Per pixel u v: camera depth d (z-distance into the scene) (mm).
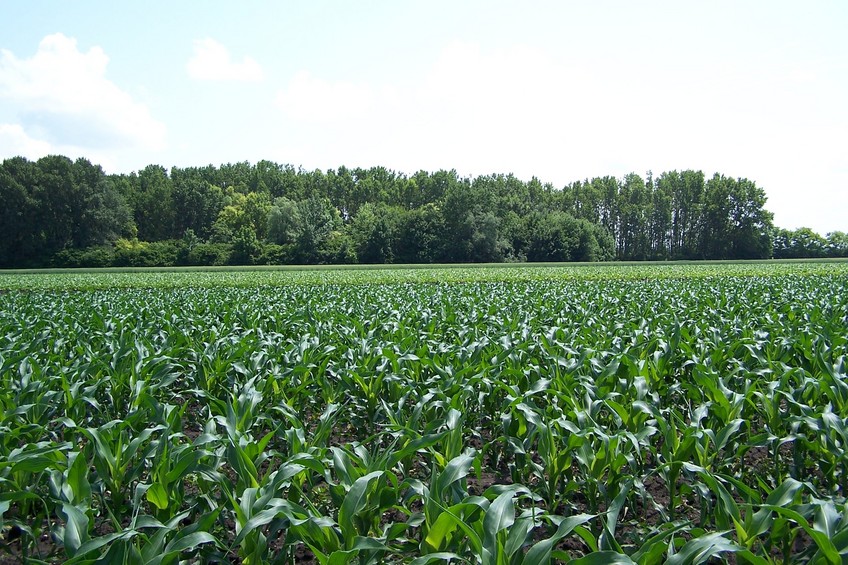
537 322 12672
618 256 112438
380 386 7676
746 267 54156
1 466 4555
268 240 93562
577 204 123125
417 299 20250
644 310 14961
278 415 7566
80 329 12516
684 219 109125
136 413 5969
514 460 6785
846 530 3461
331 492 4531
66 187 82500
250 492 4074
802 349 8320
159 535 3615
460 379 7551
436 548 3664
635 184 122750
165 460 4602
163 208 109125
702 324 11141
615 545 3562
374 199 135000
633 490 5605
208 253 79438
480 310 15094
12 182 79375
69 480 4430
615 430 6973
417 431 6113
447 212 87688
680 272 46312
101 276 48344
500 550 3303
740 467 6449
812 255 100562
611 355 8523
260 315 15109
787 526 4047
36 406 6504
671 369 8656
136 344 9336
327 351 8789
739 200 101875
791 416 5871
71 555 3639
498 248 85312
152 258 78188
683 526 3648
